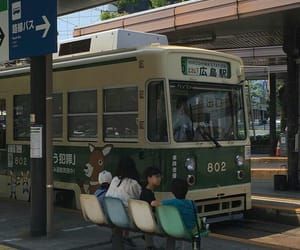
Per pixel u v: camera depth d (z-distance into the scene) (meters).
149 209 6.43
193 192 9.05
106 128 9.85
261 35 15.76
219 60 9.71
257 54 19.97
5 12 8.97
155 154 8.90
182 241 7.06
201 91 9.39
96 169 10.00
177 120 8.96
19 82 11.89
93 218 7.34
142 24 15.40
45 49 8.16
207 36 15.58
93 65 10.11
